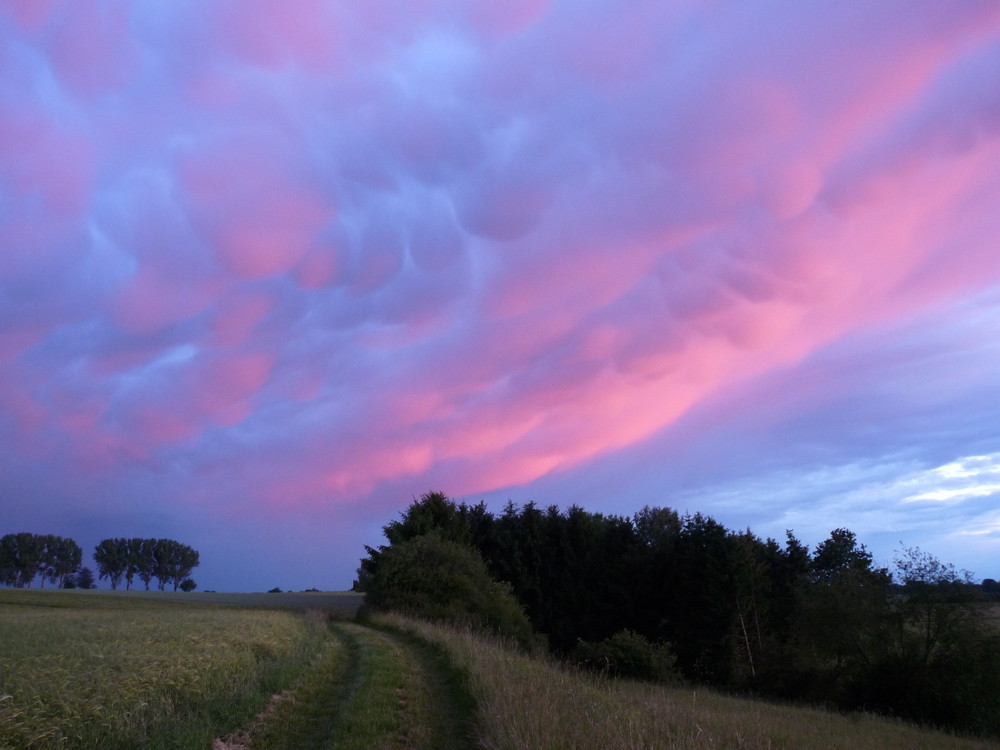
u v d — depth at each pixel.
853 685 32.00
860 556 60.38
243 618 26.92
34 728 9.10
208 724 10.05
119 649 15.16
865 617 31.34
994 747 18.44
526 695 11.44
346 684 14.29
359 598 80.44
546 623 57.66
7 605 58.78
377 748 9.35
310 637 21.91
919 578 30.39
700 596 50.16
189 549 147.88
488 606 38.53
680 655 49.72
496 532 60.66
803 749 11.84
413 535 53.00
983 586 30.08
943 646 29.72
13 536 128.38
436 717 11.44
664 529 65.31
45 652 14.66
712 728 11.83
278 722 10.84
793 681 35.44
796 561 57.59
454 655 17.08
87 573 137.88
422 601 37.28
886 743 16.23
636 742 9.00
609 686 18.88
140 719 10.01
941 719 28.53
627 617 56.72
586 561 58.78
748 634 50.00
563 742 8.74
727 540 50.34
